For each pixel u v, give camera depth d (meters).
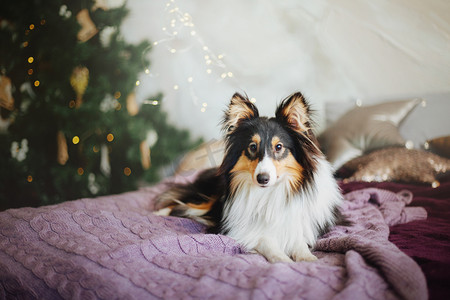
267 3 4.39
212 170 2.87
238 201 2.06
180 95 4.96
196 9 4.71
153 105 4.61
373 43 3.88
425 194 2.72
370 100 3.96
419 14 3.53
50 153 4.47
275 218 1.96
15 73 4.41
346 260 1.45
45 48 4.18
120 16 4.30
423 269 1.49
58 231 1.94
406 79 3.80
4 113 4.55
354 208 2.47
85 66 4.31
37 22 4.24
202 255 1.74
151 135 4.98
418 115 3.64
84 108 4.11
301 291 1.28
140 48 4.38
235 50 4.63
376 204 2.62
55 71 4.21
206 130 4.90
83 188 4.40
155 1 4.88
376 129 3.48
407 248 1.76
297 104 2.03
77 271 1.53
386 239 1.80
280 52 4.44
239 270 1.43
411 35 3.63
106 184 4.59
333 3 4.00
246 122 2.11
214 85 4.80
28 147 4.48
